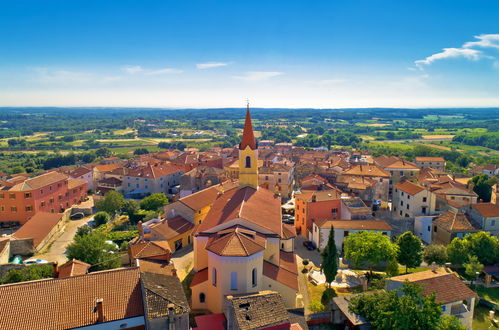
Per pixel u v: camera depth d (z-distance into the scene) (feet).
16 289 128.36
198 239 193.88
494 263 230.48
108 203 358.02
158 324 122.21
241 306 133.49
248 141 244.83
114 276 140.97
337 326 164.55
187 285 198.39
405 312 134.82
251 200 217.77
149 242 217.36
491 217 256.52
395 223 301.84
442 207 299.99
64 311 125.90
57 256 264.93
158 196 375.45
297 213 309.42
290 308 170.40
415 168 447.42
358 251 205.87
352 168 411.95
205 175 439.22
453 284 166.50
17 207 342.03
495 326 175.11
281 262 197.26
